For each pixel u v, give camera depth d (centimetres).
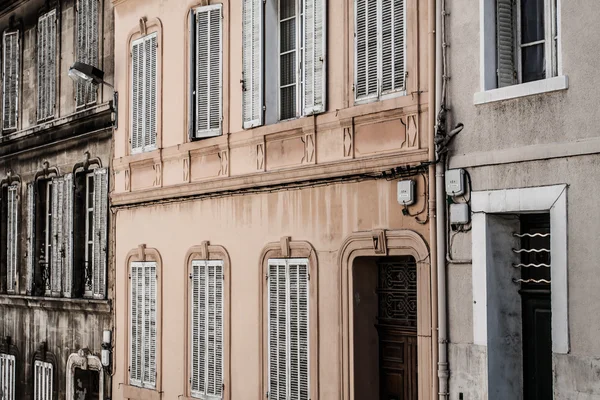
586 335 827
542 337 926
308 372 1163
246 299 1291
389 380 1120
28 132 1964
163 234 1491
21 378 1986
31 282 1938
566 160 852
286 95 1270
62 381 1800
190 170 1421
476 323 927
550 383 918
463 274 948
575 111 848
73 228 1769
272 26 1283
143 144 1548
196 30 1397
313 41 1175
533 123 886
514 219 941
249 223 1288
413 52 1032
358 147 1105
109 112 1656
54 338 1844
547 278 923
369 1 1098
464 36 959
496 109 922
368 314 1120
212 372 1355
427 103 1009
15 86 2075
